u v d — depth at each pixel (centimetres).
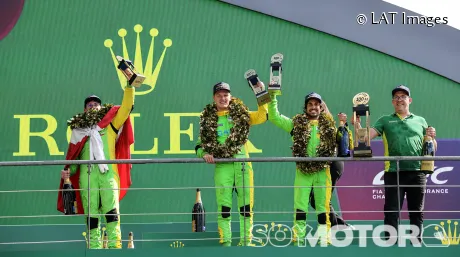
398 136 1205
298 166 1160
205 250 1140
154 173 1528
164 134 1542
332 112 1543
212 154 1159
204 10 1574
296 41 1562
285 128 1189
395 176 1190
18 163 1138
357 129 1149
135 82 1169
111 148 1219
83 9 1578
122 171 1238
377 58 1559
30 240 1498
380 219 1498
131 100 1189
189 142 1543
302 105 1544
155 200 1515
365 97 1158
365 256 1144
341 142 1169
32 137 1547
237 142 1161
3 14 1574
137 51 1566
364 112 1155
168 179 1528
